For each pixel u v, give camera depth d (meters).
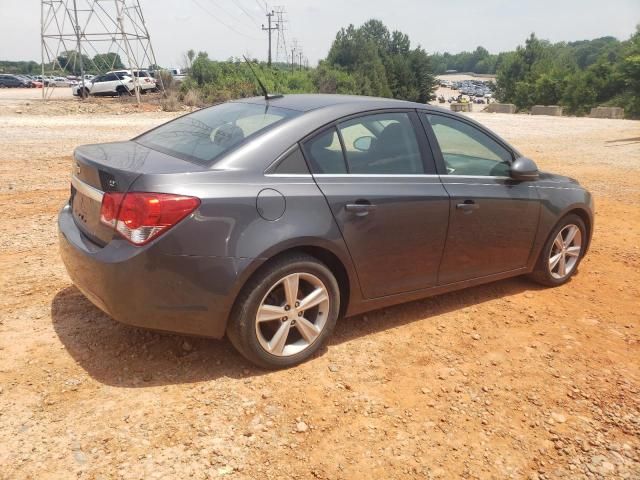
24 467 2.49
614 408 3.24
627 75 39.47
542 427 3.03
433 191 3.88
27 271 4.72
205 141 3.51
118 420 2.84
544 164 13.05
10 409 2.88
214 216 2.99
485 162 4.40
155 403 3.00
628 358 3.85
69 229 3.45
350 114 3.69
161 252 2.90
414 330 4.06
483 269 4.39
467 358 3.71
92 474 2.47
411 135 3.97
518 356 3.78
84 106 27.34
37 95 39.38
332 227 3.37
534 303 4.71
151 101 32.25
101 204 3.10
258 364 3.32
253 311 3.16
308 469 2.61
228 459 2.63
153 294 2.96
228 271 3.02
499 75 88.50
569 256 5.21
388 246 3.68
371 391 3.26
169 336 3.69
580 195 5.05
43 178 8.56
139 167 3.10
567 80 59.78
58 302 4.14
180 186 2.96
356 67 92.75
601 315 4.55
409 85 95.62
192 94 32.47
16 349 3.46
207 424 2.86
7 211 6.57
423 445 2.83
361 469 2.63
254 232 3.09
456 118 4.30
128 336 3.68
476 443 2.87
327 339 3.70
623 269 5.78
